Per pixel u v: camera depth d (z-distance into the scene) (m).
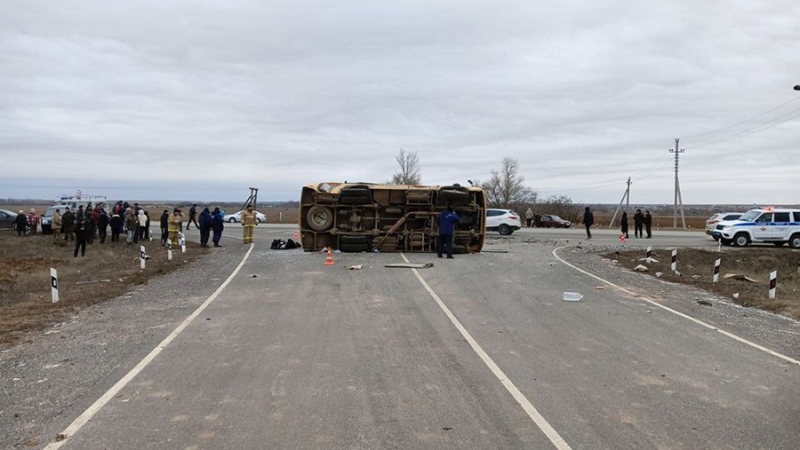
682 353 8.52
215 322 10.23
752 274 22.81
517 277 16.64
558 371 7.43
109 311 11.34
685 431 5.47
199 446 5.02
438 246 22.12
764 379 7.26
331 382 6.83
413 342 8.84
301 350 8.31
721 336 9.77
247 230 29.97
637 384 6.95
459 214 23.91
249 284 14.89
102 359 7.82
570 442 5.17
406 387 6.67
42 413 5.83
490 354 8.20
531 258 22.36
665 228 65.62
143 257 18.73
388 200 24.09
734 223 32.41
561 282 15.86
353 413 5.83
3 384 6.77
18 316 10.95
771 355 8.52
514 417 5.77
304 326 9.92
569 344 8.91
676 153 63.81
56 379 6.95
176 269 18.52
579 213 73.12
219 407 5.99
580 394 6.53
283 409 5.93
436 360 7.84
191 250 25.88
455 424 5.56
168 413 5.81
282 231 42.28
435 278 16.11
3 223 40.91
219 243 30.00
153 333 9.38
